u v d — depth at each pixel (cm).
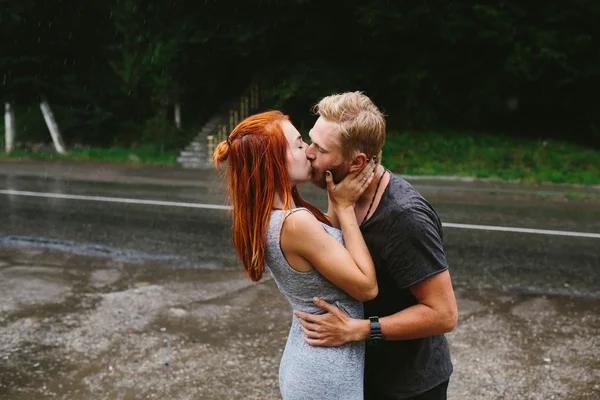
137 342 483
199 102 2042
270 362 452
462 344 482
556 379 427
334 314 226
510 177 1406
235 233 233
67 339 488
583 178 1388
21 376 429
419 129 1792
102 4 1936
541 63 1638
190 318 531
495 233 866
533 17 1650
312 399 230
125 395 405
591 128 1805
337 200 229
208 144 1750
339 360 231
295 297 233
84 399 399
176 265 689
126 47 1866
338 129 221
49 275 648
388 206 228
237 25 1733
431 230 225
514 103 1855
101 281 630
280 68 1798
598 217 1000
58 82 1922
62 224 894
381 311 243
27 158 1758
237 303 568
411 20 1606
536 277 655
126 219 930
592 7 1586
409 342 243
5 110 1895
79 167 1593
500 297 589
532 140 1700
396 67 1783
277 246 224
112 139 1980
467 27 1612
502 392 409
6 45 1825
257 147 222
